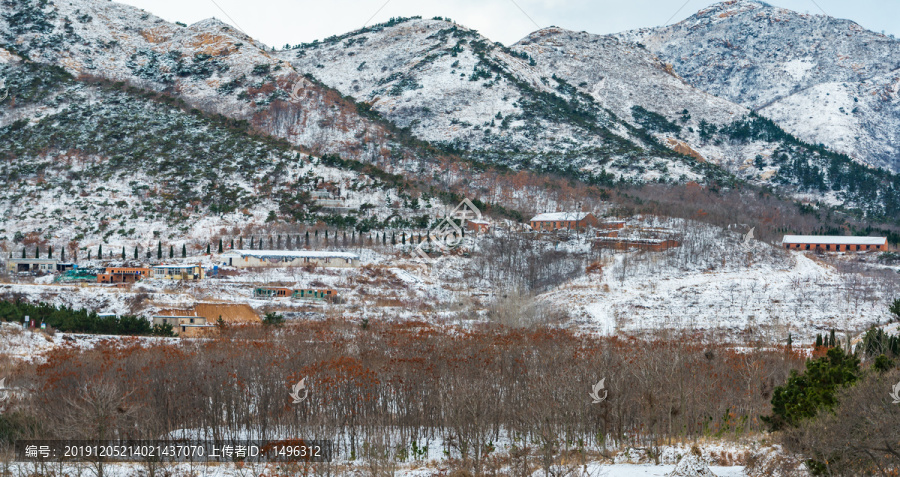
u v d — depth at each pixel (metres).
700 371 92.19
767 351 115.38
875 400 56.84
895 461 54.22
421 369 96.56
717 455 68.12
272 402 91.06
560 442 79.38
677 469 58.84
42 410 80.88
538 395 84.56
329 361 99.12
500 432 91.25
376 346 112.44
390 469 69.44
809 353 121.50
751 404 85.75
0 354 103.75
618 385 84.31
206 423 86.00
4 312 128.38
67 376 86.31
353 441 83.88
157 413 85.88
